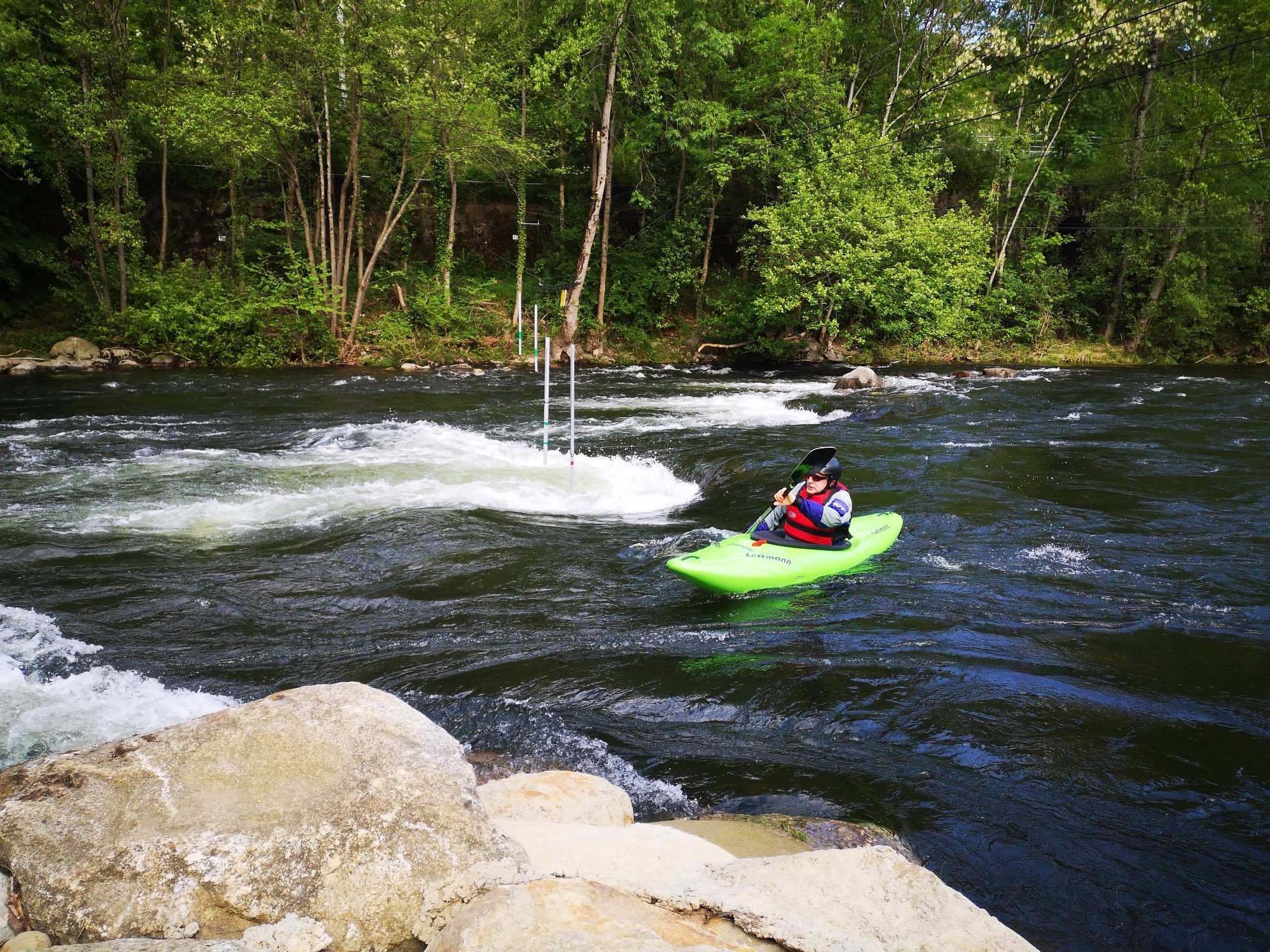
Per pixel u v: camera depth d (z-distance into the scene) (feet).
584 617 19.03
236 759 8.88
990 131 95.30
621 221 96.84
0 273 71.15
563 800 10.50
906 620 18.78
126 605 19.40
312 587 20.71
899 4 92.79
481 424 43.65
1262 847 11.07
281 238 85.05
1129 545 24.12
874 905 7.82
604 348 83.46
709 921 7.30
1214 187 88.38
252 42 69.56
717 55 79.15
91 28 67.21
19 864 7.67
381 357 74.43
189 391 54.60
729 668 16.31
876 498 29.01
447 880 7.64
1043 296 92.84
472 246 93.20
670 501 29.91
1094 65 88.28
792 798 12.04
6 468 31.81
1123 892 10.14
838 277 78.54
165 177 76.13
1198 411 49.67
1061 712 14.64
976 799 12.07
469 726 14.07
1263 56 86.89
